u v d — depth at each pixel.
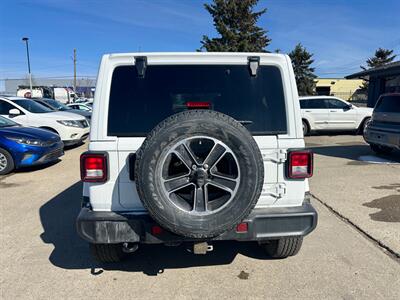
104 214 2.76
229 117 2.55
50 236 4.10
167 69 2.86
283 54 2.90
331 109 14.02
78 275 3.21
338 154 9.67
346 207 5.03
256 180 2.54
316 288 2.95
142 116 2.79
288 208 2.90
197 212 2.56
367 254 3.58
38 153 7.37
